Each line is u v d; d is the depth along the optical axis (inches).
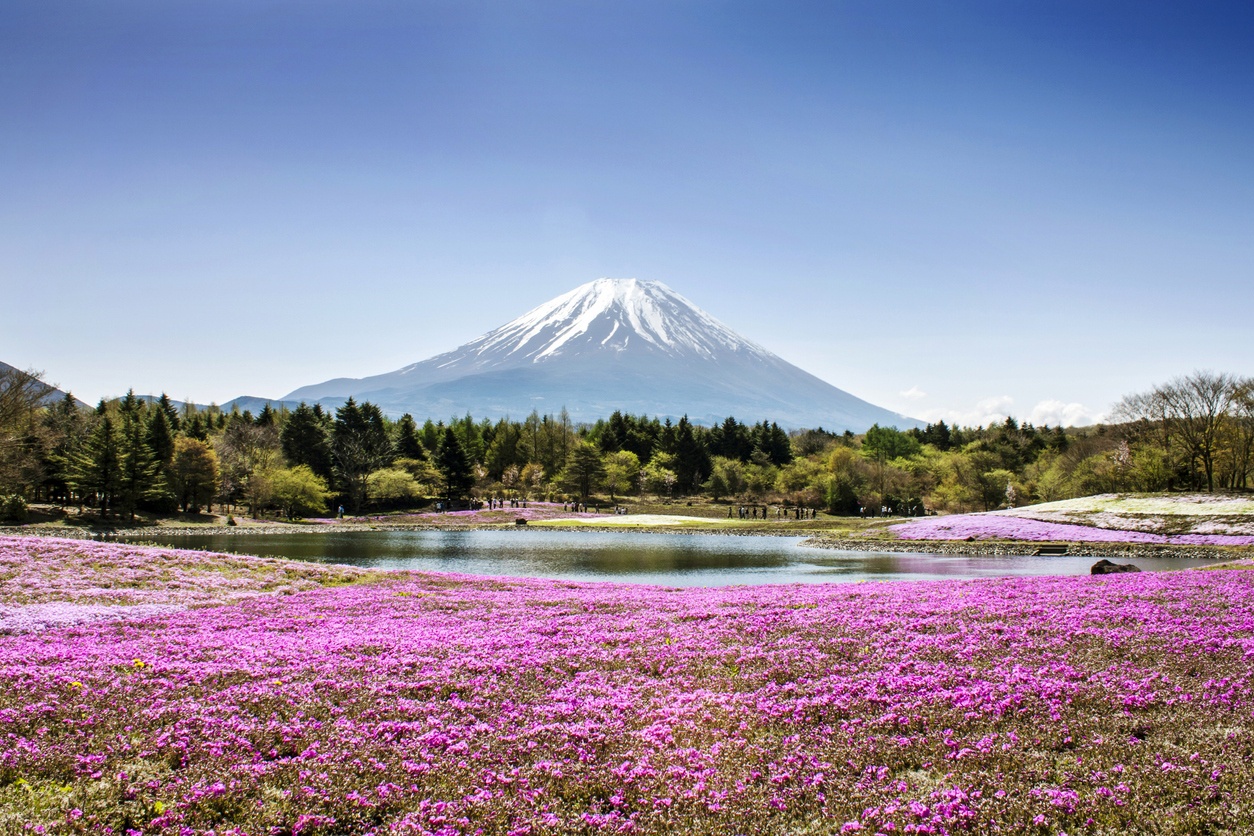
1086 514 2755.9
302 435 4854.8
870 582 1233.4
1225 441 3309.5
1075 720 463.8
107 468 3216.0
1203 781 371.6
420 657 629.6
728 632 731.4
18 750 394.6
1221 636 650.2
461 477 5221.5
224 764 396.2
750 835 343.0
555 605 957.8
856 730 461.1
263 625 788.6
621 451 6279.5
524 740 446.9
